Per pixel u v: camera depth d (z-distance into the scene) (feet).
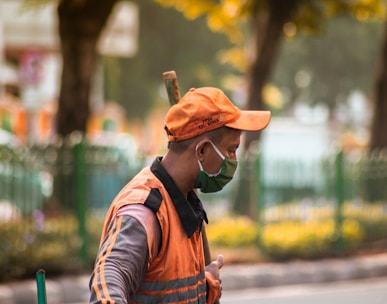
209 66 316.40
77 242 76.69
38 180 77.30
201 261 23.09
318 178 91.40
